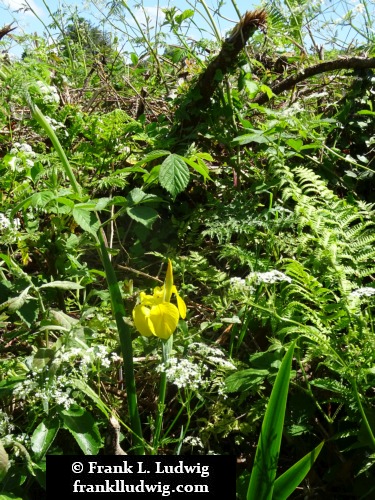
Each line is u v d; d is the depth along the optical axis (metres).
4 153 1.31
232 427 0.87
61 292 0.99
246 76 1.28
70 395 0.85
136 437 0.83
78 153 1.25
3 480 0.78
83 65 1.78
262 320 0.95
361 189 1.30
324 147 1.20
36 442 0.77
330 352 0.83
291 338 0.92
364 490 0.84
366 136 1.34
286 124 1.16
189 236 1.16
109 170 1.27
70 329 0.81
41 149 1.30
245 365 0.93
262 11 1.23
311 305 1.03
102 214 1.26
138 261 1.18
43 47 1.49
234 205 1.11
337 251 0.92
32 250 1.09
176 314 0.77
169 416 0.97
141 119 1.32
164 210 1.24
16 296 0.89
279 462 0.94
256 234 1.06
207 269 1.09
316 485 0.90
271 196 1.09
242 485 0.84
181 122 1.28
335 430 0.94
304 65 1.58
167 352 0.80
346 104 1.35
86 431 0.78
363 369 0.81
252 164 1.29
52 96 1.21
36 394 0.76
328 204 1.02
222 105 1.30
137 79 1.67
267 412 0.73
